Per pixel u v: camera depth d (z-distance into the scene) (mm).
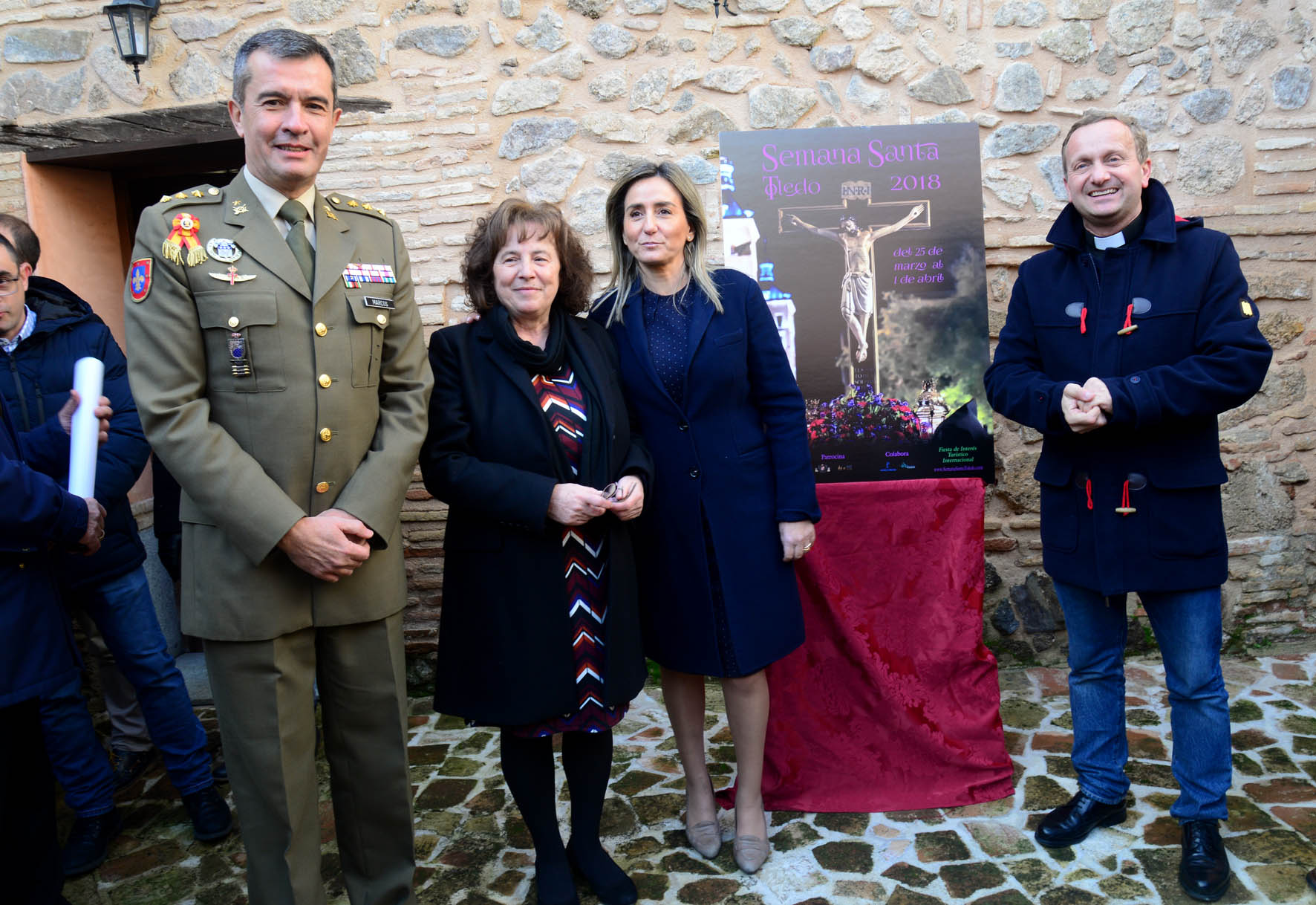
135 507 3721
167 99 3518
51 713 2430
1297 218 3389
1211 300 2057
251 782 1820
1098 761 2342
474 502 1987
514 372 2059
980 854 2307
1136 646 3480
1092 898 2107
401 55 3477
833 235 3000
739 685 2273
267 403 1764
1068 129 3408
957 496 2762
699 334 2232
